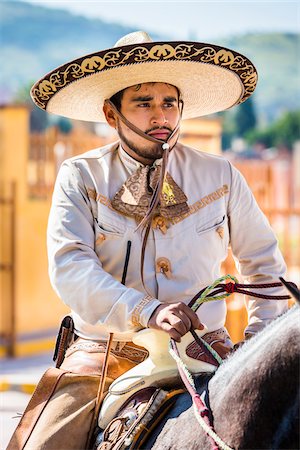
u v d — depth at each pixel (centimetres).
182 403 318
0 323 1312
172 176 374
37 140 1373
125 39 374
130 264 361
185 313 316
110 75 364
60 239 358
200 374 325
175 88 375
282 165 2394
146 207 361
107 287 338
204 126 1611
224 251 375
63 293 350
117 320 334
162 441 307
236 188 381
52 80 371
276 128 6450
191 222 366
